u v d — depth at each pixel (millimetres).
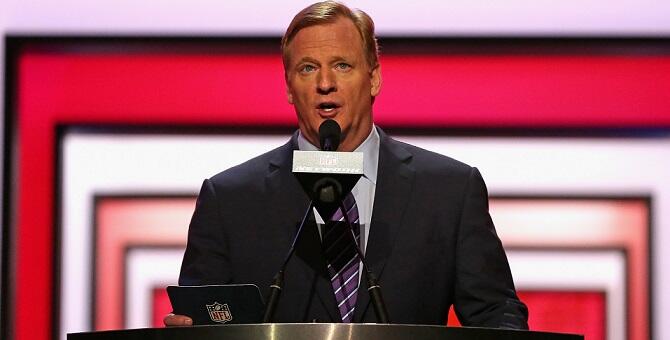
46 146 12094
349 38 7613
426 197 7895
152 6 12195
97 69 12180
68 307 11961
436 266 7738
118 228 12039
